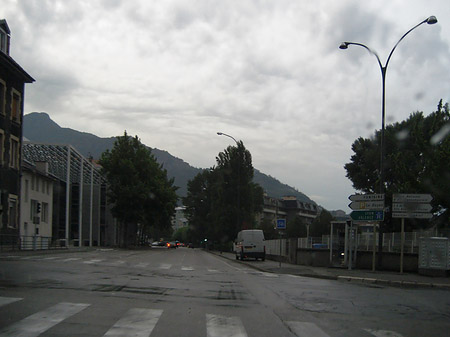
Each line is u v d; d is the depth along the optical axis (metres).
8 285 11.81
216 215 64.94
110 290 11.69
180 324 7.90
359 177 47.03
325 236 27.11
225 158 65.00
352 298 12.38
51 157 57.38
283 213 123.06
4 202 33.06
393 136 42.06
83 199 70.12
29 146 53.88
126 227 65.88
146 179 65.75
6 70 33.19
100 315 8.30
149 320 8.06
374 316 9.71
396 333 8.06
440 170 22.09
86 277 14.65
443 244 19.42
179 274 18.02
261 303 10.81
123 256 33.03
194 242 116.94
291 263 30.44
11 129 34.34
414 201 20.03
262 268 24.39
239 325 8.05
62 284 12.44
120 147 63.66
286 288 14.31
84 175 66.62
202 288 13.27
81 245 62.34
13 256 25.80
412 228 31.67
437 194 22.30
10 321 7.52
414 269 21.38
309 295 12.65
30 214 43.53
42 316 7.97
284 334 7.52
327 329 8.09
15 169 35.06
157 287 12.90
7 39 34.28
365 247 26.03
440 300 12.79
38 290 11.06
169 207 69.81
